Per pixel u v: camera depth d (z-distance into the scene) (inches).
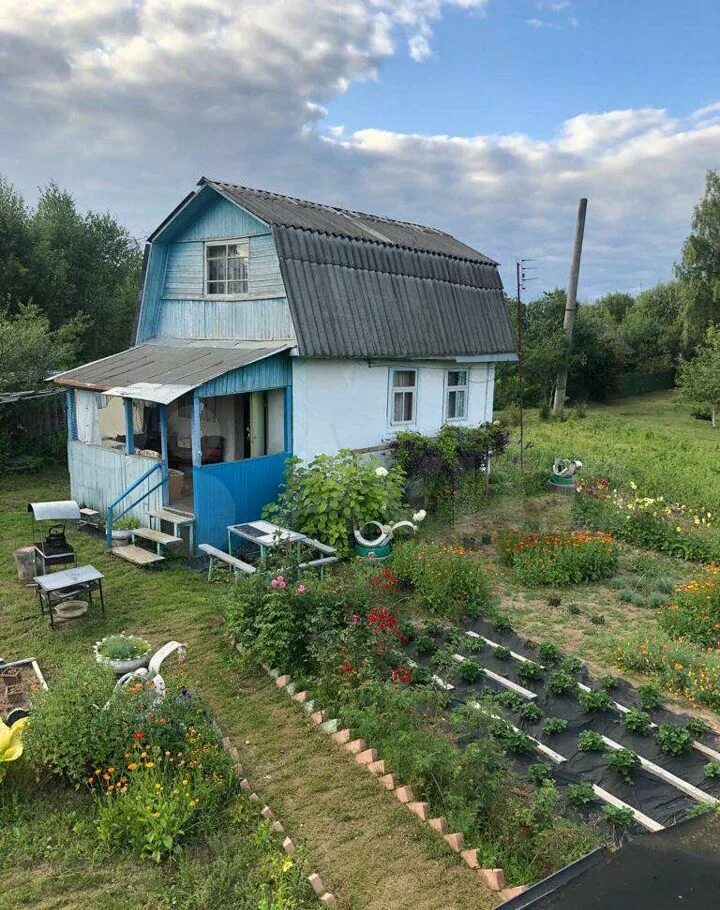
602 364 1402.6
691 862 114.9
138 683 234.2
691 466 697.6
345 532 422.3
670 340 1761.8
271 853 181.9
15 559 385.1
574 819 196.1
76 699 213.3
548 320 1380.4
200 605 347.6
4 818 191.3
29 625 317.4
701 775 219.1
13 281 783.1
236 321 496.7
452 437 562.9
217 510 421.1
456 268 587.5
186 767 206.8
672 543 450.6
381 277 510.3
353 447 508.7
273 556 341.1
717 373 1105.4
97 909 163.6
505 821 189.6
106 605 343.0
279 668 277.9
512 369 1197.7
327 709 248.8
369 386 514.0
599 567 400.2
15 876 172.7
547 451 754.8
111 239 960.3
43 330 637.9
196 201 494.6
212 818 192.9
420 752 203.6
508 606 362.0
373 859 182.9
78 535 451.2
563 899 108.0
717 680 265.9
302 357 450.9
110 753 206.4
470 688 273.3
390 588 347.3
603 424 1064.2
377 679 250.7
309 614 285.3
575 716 253.4
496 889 170.6
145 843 182.5
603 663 299.6
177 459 555.8
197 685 268.4
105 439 508.7
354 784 213.3
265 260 470.6
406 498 546.3
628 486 594.9
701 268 1517.0
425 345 530.9
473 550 452.1
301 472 453.4
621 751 222.5
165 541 395.9
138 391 405.1
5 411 615.2
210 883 169.5
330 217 541.6
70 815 191.9
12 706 245.8
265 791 210.4
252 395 493.4
